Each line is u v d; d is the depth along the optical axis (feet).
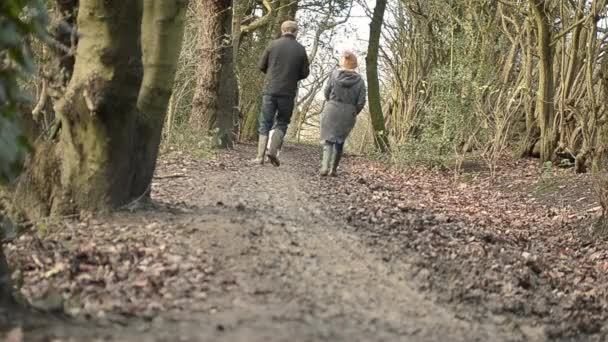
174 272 17.39
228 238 20.36
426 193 44.16
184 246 19.53
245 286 16.83
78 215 22.09
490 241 27.53
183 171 36.58
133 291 16.02
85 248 19.11
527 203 43.86
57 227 21.22
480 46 62.90
